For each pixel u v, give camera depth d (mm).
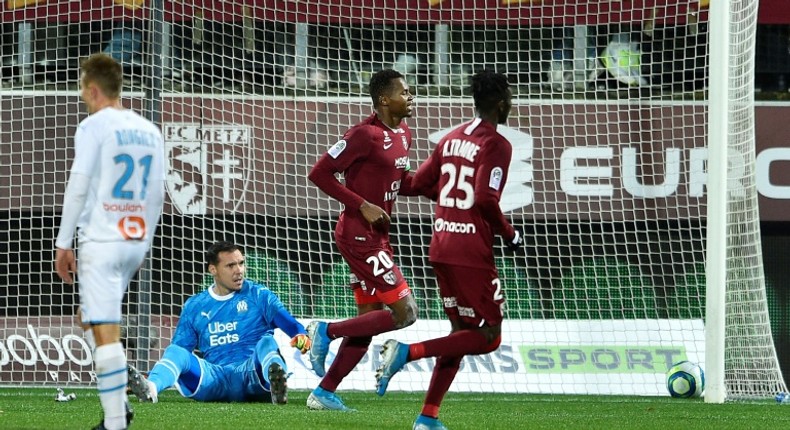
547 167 33594
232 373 23938
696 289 33500
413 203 34062
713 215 26094
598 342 32000
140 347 29859
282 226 33938
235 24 33906
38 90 33344
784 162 33219
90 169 13383
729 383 29172
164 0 32250
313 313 33562
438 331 32781
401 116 20797
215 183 32438
